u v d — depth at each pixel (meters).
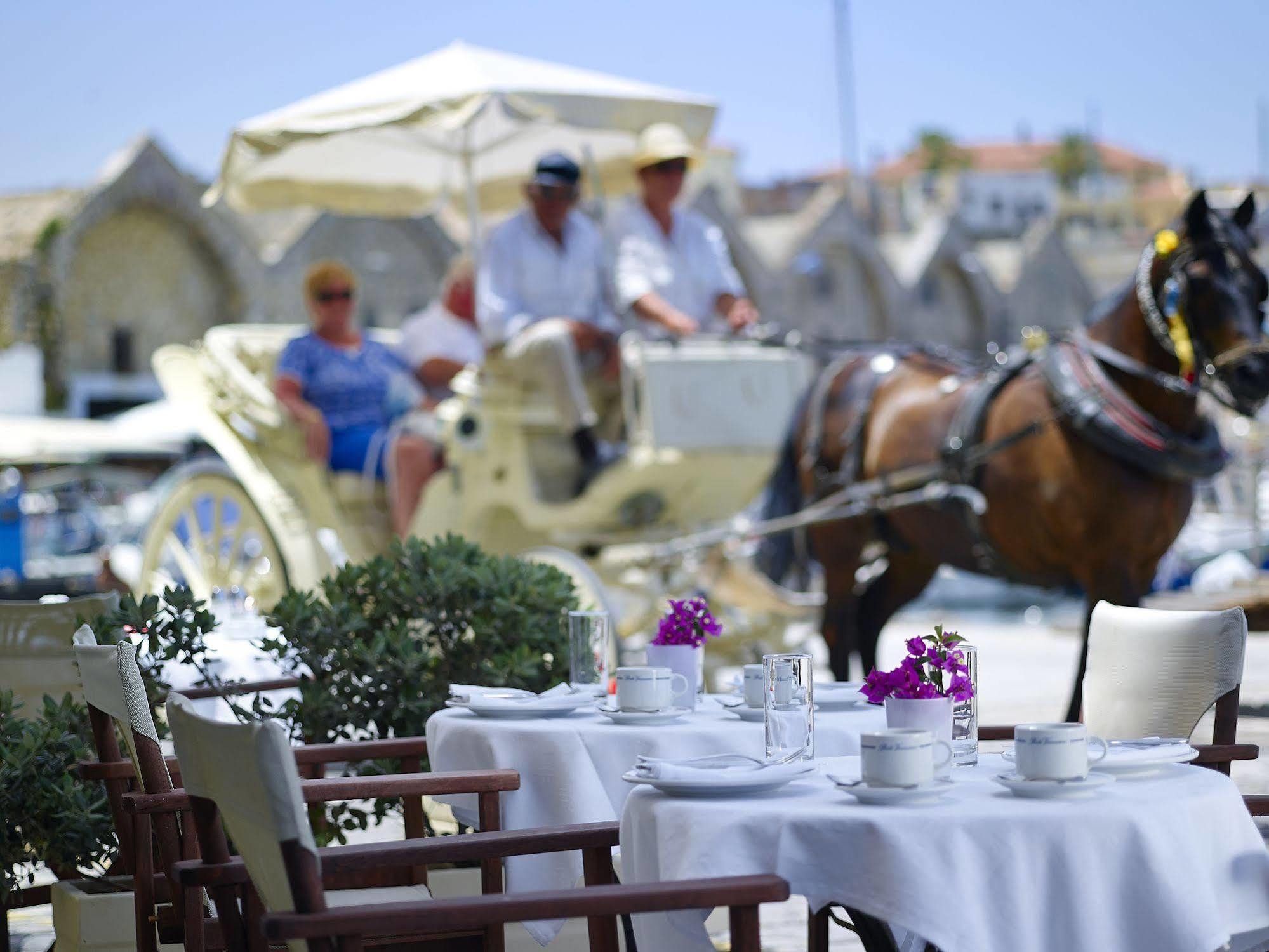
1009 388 9.98
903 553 11.30
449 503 11.58
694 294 11.75
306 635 7.25
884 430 10.91
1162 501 9.45
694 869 4.03
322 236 48.22
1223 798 4.27
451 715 6.05
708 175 76.94
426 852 4.62
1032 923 3.88
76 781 6.43
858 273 60.88
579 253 11.74
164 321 46.06
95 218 44.38
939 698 4.46
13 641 6.95
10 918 7.86
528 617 7.54
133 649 5.14
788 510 11.72
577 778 5.38
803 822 3.97
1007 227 116.50
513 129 13.03
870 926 4.39
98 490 36.34
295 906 3.75
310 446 12.34
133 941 5.88
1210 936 3.95
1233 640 5.48
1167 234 9.23
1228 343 8.99
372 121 11.35
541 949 6.27
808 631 12.87
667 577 11.02
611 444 11.42
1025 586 10.39
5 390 43.25
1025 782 4.10
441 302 14.08
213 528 12.99
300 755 6.14
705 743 5.34
